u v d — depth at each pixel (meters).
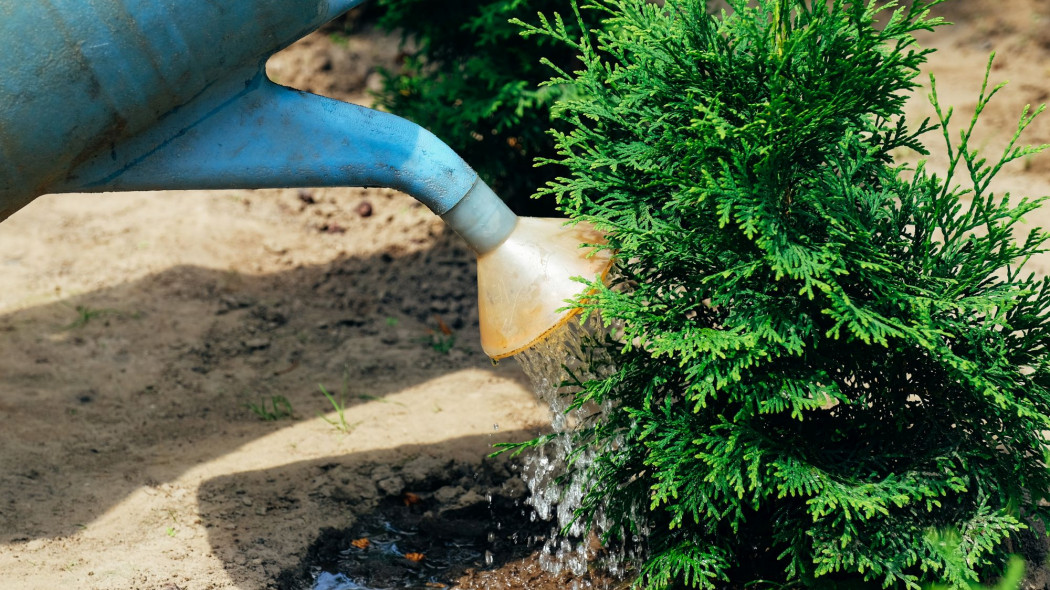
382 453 1.78
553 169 2.22
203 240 2.34
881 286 1.48
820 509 1.47
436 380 1.93
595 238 1.53
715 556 1.53
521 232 1.52
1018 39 2.89
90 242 2.32
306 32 1.49
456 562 1.66
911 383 1.53
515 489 1.73
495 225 1.52
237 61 1.47
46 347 1.98
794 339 1.48
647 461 1.51
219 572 1.62
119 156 1.48
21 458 1.77
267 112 1.49
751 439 1.50
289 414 1.86
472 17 2.16
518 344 1.50
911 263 1.54
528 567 1.65
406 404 1.88
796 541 1.51
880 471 1.53
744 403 1.52
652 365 1.55
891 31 1.46
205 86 1.47
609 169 1.57
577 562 1.64
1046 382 1.51
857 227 1.48
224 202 2.52
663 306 1.51
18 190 1.47
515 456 1.77
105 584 1.59
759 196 1.46
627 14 1.56
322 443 1.81
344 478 1.75
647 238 1.51
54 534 1.66
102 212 2.46
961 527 1.50
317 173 1.51
